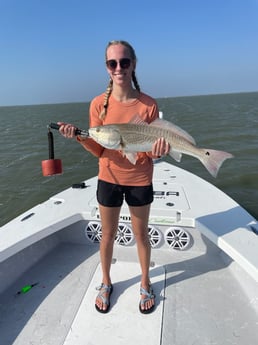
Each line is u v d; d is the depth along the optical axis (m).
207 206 3.13
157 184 3.95
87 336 2.06
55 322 2.19
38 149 13.84
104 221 2.24
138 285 2.51
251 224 2.70
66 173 9.82
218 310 2.27
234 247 2.32
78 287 2.54
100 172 2.19
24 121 33.44
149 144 1.99
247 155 10.18
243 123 18.59
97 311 2.26
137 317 2.20
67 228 3.18
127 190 2.15
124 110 2.03
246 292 2.43
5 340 2.06
